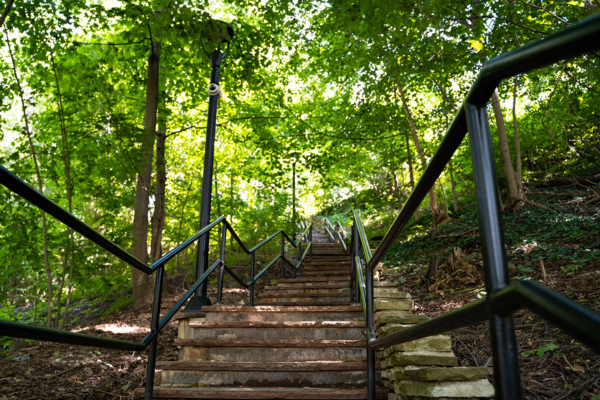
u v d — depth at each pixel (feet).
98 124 20.65
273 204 39.70
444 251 24.68
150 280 24.16
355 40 28.89
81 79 24.49
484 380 6.90
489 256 2.06
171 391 8.61
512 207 29.04
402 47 21.74
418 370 7.05
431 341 8.19
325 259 34.45
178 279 29.04
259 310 12.76
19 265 21.17
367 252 8.75
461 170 41.65
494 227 2.09
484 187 2.19
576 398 7.18
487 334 10.75
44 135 22.93
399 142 41.63
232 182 36.76
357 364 9.53
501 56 1.99
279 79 34.76
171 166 35.09
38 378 11.00
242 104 32.45
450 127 3.11
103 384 10.96
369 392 7.68
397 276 22.24
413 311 15.11
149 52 27.35
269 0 26.58
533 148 38.34
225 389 8.64
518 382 1.86
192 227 34.30
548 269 15.97
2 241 19.71
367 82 31.81
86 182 23.72
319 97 37.93
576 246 17.61
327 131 36.22
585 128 30.01
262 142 33.19
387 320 9.68
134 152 22.13
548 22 21.15
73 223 4.93
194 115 35.22
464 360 9.62
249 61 28.04
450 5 18.45
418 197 4.80
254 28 27.02
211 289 25.44
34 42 21.30
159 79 28.68
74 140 21.44
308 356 10.48
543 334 9.86
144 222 25.11
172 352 14.43
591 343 1.14
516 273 16.51
